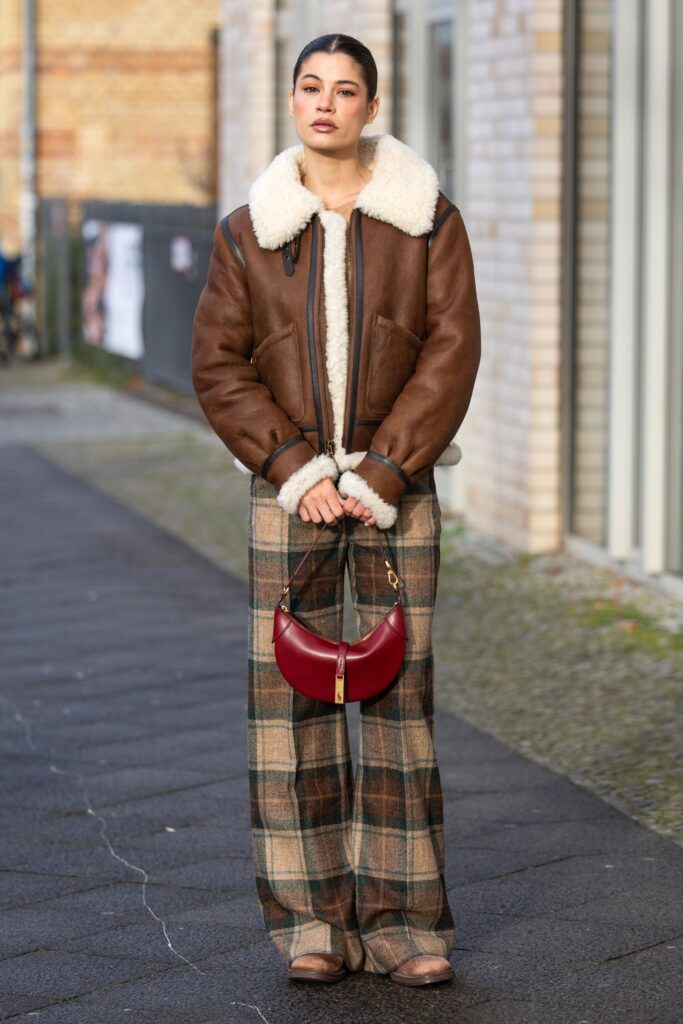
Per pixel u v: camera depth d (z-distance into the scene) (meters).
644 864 6.93
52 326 35.16
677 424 12.25
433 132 16.39
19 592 13.03
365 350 5.46
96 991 5.77
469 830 7.38
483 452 14.80
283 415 5.49
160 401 26.95
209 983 5.82
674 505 12.32
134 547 14.93
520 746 8.67
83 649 11.14
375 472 5.39
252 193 5.49
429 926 5.81
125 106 39.94
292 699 5.68
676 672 10.03
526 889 6.67
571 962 5.95
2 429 23.53
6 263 33.22
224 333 5.56
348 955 5.81
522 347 13.75
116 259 30.81
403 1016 5.52
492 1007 5.58
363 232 5.46
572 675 10.05
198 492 17.86
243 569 13.99
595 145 13.28
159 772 8.37
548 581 12.77
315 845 5.77
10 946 6.16
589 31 13.16
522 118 13.52
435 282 5.51
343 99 5.40
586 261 13.39
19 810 7.77
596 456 13.48
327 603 5.68
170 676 10.41
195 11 39.88
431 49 16.34
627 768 8.21
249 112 22.95
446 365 5.46
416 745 5.69
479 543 14.42
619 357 12.80
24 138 37.34
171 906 6.55
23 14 39.41
